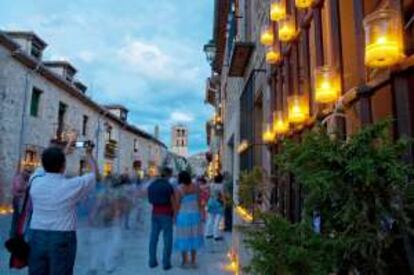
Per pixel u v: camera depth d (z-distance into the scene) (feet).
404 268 6.75
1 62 58.44
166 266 23.81
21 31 71.10
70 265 12.35
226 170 59.41
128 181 44.19
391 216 6.09
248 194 18.31
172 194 24.43
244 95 36.22
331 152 6.24
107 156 109.91
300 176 6.41
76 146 18.06
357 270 6.40
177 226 25.08
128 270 23.85
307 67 15.81
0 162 58.95
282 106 20.33
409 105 8.06
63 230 12.16
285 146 7.07
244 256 14.17
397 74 8.28
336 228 6.61
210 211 36.01
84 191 12.64
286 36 17.71
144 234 40.01
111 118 112.98
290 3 18.30
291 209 15.64
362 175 5.96
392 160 6.03
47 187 12.21
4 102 59.47
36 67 66.69
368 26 8.40
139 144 145.38
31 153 67.77
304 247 6.54
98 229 27.30
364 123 9.26
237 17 39.42
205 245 32.63
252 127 30.86
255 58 30.22
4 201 59.67
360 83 9.86
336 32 11.98
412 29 8.27
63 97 79.87
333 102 11.57
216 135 87.20
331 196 6.29
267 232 7.06
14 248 12.62
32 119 67.67
